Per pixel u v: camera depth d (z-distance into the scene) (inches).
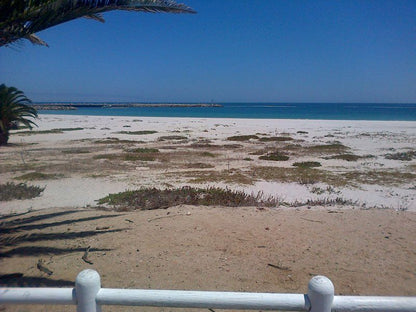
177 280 134.8
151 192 316.8
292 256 158.1
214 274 140.1
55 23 145.9
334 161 581.3
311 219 215.2
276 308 64.7
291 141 858.8
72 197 334.6
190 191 314.5
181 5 165.3
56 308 117.6
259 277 138.2
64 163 534.9
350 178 447.5
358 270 144.9
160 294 66.6
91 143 786.2
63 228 198.8
